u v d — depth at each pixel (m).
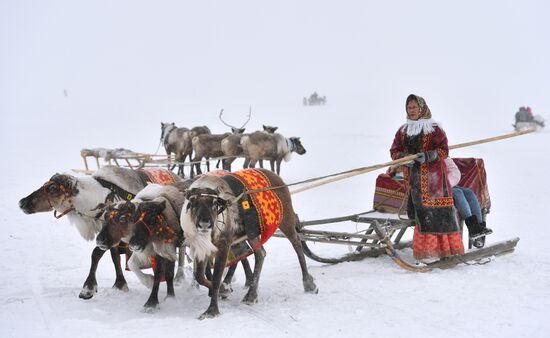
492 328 5.54
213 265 6.64
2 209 12.70
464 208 7.91
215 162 20.47
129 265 6.75
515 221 10.97
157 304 6.31
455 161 8.35
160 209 6.23
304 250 7.91
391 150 7.94
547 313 5.90
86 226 7.23
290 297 6.70
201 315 6.02
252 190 6.41
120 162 20.48
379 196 8.50
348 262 8.14
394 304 6.31
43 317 6.02
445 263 7.62
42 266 8.35
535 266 7.68
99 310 6.24
